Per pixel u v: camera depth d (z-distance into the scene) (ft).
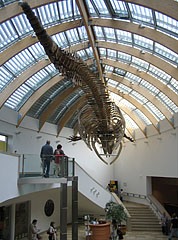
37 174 44.68
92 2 46.47
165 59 55.77
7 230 56.95
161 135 80.02
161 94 71.56
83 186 69.05
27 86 63.98
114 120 46.75
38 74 63.36
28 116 71.67
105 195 76.33
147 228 73.72
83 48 60.08
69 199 73.67
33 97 66.59
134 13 46.96
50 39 20.86
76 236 52.16
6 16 38.93
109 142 48.16
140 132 93.76
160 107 73.20
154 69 63.31
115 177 108.78
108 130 46.26
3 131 60.90
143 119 91.45
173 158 72.90
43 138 79.36
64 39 57.93
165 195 94.94
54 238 53.78
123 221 74.95
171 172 73.82
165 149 77.56
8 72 54.80
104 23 49.73
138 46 56.80
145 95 74.23
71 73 27.37
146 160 89.20
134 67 66.59
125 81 74.79
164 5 37.65
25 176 43.65
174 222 61.52
